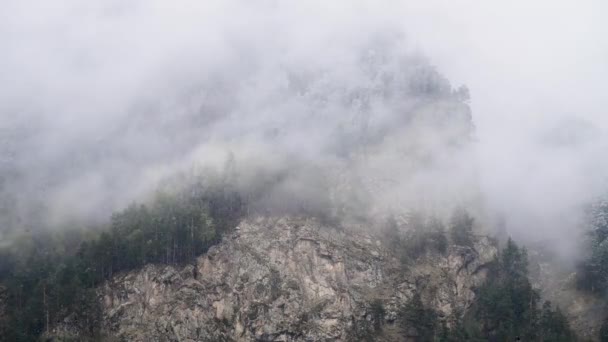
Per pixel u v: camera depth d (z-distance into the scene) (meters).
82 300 182.62
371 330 182.62
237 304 186.12
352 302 187.75
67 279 184.88
